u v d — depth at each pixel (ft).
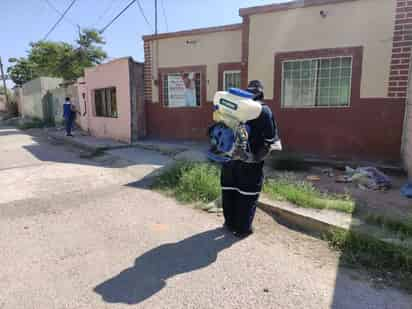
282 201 15.01
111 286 9.09
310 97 25.79
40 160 29.35
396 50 22.12
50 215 14.87
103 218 14.40
